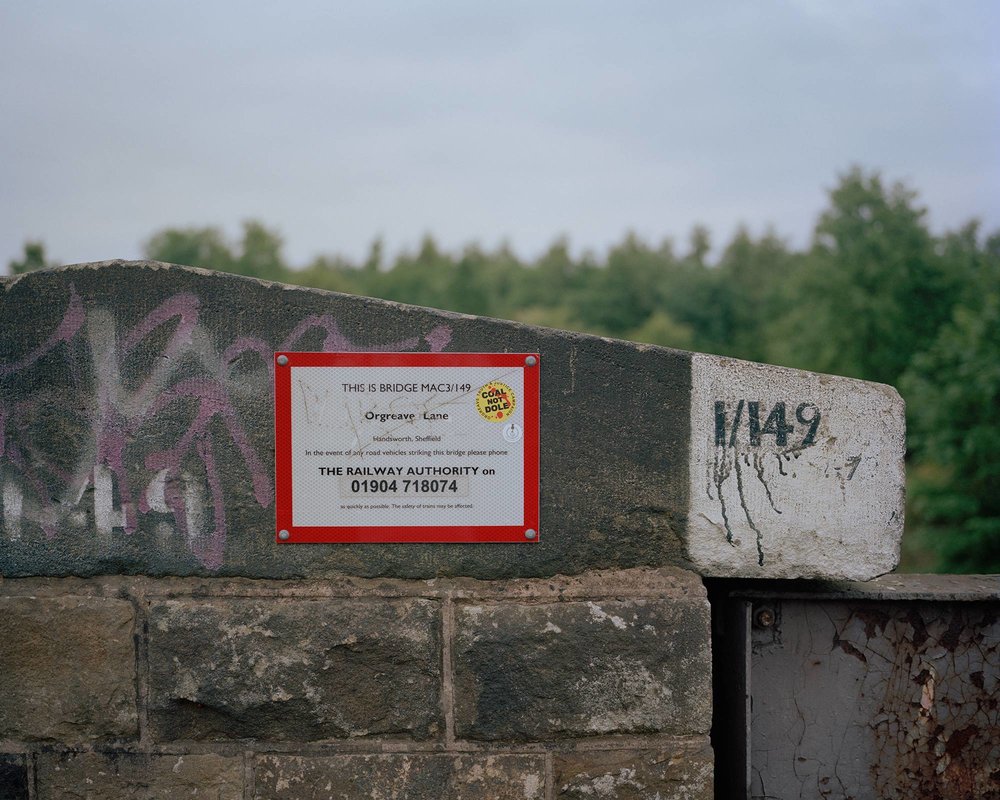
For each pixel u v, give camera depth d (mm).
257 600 2840
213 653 2818
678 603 2842
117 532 2865
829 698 3037
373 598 2850
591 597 2861
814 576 2893
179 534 2863
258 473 2857
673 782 2836
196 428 2854
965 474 13094
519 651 2832
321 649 2820
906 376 13938
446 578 2889
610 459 2883
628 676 2840
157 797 2826
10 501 2871
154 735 2834
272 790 2824
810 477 2881
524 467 2873
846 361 22438
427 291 44625
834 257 22859
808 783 3041
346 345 2846
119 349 2844
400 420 2857
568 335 2861
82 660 2832
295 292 2838
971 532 12953
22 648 2830
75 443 2855
